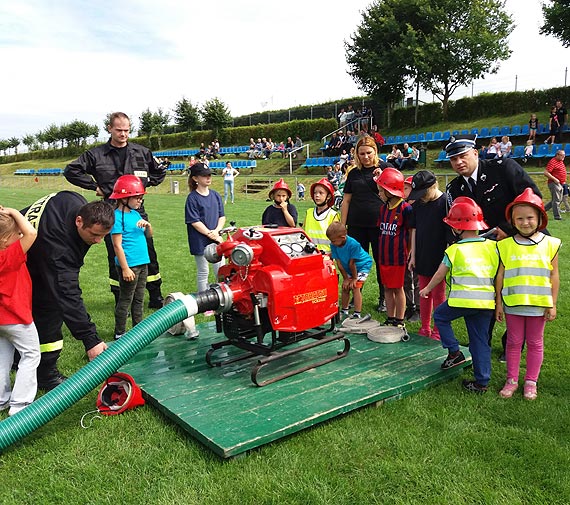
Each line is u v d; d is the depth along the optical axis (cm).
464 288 393
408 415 361
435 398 388
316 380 396
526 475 291
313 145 3809
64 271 376
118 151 601
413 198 474
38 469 303
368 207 584
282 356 395
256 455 310
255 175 3250
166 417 358
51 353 418
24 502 275
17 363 442
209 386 386
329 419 354
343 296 579
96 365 346
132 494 277
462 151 428
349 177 598
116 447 322
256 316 387
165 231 1369
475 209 398
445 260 407
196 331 495
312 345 418
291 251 393
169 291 738
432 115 3522
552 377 429
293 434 335
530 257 380
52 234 372
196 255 585
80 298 382
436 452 312
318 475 290
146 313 630
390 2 3378
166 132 5859
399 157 2542
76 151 6438
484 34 3203
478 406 376
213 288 392
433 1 3347
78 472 298
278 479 288
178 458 308
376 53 3544
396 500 270
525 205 376
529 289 379
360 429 340
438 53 3272
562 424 347
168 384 391
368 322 526
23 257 350
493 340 520
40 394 412
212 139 5066
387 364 429
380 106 3891
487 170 433
